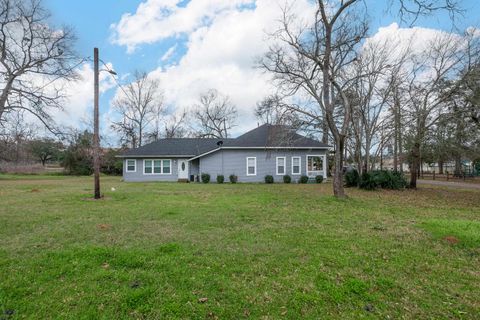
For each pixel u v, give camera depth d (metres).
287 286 3.52
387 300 3.26
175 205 9.65
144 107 40.72
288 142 15.27
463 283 3.73
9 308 2.93
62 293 3.23
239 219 7.36
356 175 18.78
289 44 13.66
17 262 4.08
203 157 23.66
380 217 8.04
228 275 3.80
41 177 31.02
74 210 8.47
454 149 15.45
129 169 25.78
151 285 3.45
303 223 7.03
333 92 14.64
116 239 5.33
